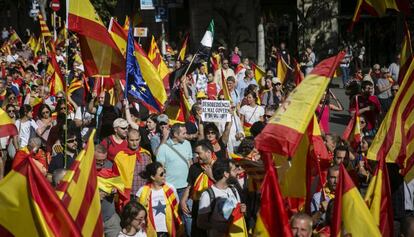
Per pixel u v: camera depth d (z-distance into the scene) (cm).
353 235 1141
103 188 1570
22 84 3875
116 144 1909
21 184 972
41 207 971
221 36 6594
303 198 1368
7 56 5297
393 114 1521
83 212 1103
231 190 1584
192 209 1700
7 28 8862
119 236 1460
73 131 2000
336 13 6247
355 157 1970
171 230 1706
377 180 1272
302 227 1159
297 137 1165
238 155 1867
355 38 6438
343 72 5034
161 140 2081
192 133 2216
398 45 5259
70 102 2706
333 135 1912
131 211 1448
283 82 3634
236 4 6544
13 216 975
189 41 6644
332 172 1535
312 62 5131
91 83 2558
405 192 1698
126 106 2142
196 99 2966
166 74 2841
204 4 6575
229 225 1521
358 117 2119
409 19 5097
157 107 2333
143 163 1839
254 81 3478
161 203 1694
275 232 1123
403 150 1513
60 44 4872
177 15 7150
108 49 1984
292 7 6650
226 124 2223
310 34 6272
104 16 6744
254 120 2602
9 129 1631
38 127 2392
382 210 1272
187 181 1808
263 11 6656
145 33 3797
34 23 7931
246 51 6569
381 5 2120
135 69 2231
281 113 1180
